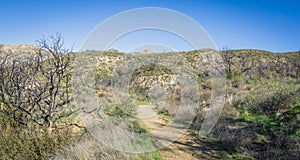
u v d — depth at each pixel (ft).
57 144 13.10
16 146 12.20
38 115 16.96
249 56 84.89
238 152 16.16
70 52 16.71
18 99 15.37
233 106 25.88
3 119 14.21
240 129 19.27
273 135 17.74
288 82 37.22
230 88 33.86
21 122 14.64
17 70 16.05
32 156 11.93
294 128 17.93
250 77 48.96
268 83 37.22
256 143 17.08
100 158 12.60
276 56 85.30
